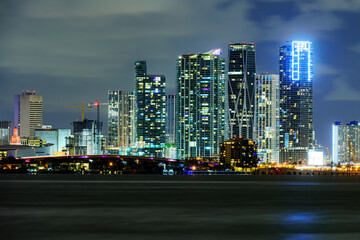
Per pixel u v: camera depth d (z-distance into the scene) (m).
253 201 156.62
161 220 109.38
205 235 89.88
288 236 89.19
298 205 144.25
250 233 92.19
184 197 172.00
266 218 114.12
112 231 93.62
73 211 125.94
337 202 154.25
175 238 86.81
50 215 117.44
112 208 133.38
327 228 98.62
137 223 104.44
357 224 104.31
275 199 165.12
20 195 178.50
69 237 87.19
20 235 89.06
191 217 115.12
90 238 86.50
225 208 135.00
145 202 151.25
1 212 123.44
